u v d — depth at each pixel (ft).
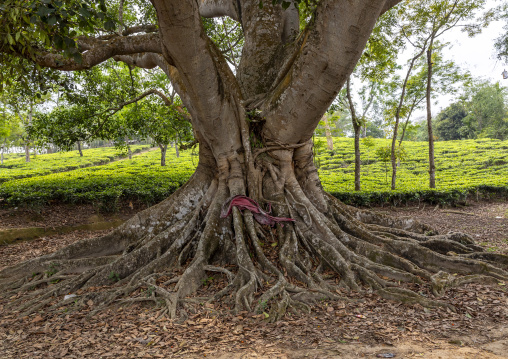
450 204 52.24
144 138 50.39
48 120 41.47
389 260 19.77
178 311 15.20
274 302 15.26
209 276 18.83
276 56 24.73
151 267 19.49
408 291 15.98
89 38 21.22
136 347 12.26
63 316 15.67
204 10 33.99
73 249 22.85
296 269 18.19
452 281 17.39
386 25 48.11
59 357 11.76
